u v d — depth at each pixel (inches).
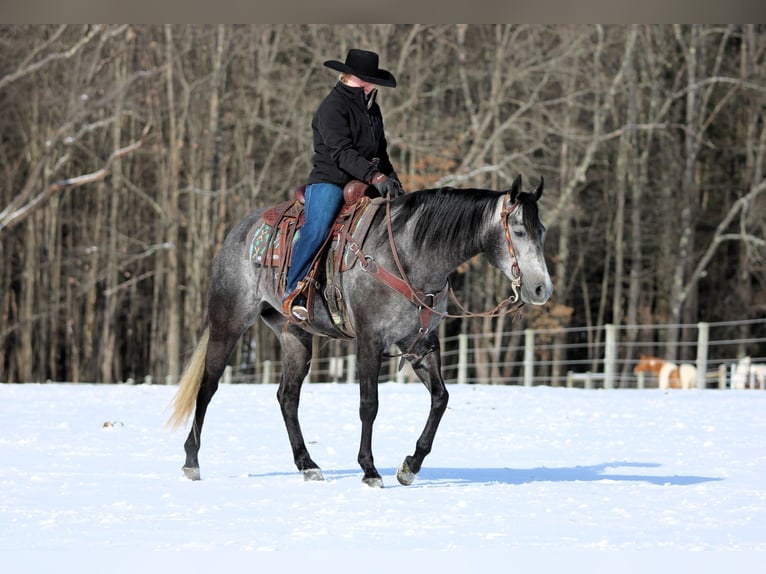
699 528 322.7
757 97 1831.9
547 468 447.8
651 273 1925.4
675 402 756.6
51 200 1951.3
